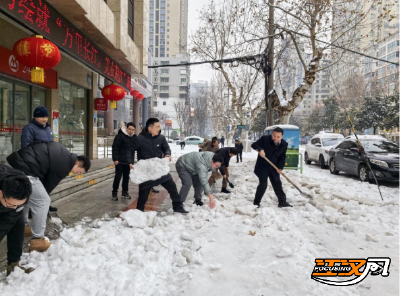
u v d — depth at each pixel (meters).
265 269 3.06
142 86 21.45
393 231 4.46
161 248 3.40
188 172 5.25
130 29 12.34
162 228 4.25
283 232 4.25
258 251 3.54
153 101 103.56
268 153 5.70
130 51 10.93
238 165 15.73
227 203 6.04
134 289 2.50
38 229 3.24
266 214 4.95
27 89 8.09
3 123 7.04
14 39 7.00
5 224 2.52
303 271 3.03
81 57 7.37
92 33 7.79
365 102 42.06
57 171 3.32
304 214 5.14
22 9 4.71
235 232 4.23
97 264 2.94
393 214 5.38
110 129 31.92
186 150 27.77
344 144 11.84
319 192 6.98
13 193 2.33
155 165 4.69
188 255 3.23
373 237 4.06
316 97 100.31
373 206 6.00
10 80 7.29
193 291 2.62
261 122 59.09
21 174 2.58
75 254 3.07
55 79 9.17
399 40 54.12
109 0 9.29
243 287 2.71
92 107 12.53
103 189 7.58
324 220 4.86
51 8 5.75
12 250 2.80
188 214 4.97
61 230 4.05
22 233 2.83
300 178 10.07
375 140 11.26
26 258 3.12
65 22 6.38
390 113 38.84
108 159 12.88
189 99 73.06
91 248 3.29
